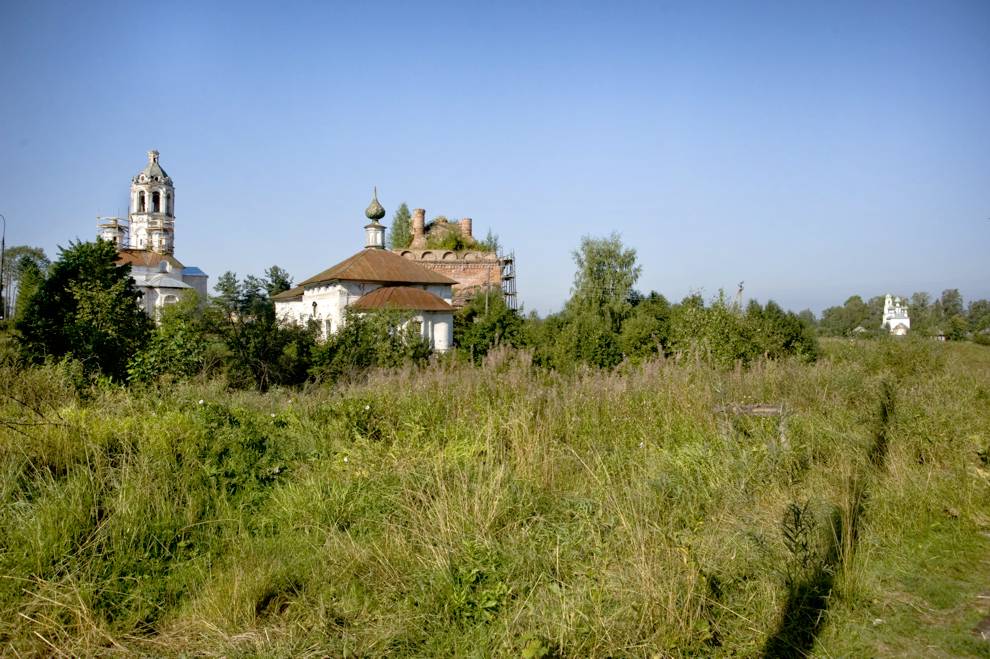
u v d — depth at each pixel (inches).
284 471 260.8
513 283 2391.7
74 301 837.8
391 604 169.5
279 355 705.6
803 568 182.9
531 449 277.4
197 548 194.1
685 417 346.6
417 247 2427.4
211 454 253.9
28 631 151.7
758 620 161.5
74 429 243.8
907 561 201.5
